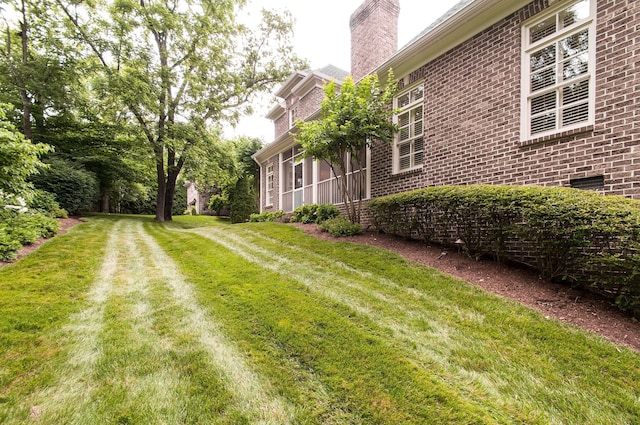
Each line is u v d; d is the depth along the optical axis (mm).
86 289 4141
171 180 18203
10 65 11734
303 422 1871
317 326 3061
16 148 5633
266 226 9414
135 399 2031
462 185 5172
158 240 8508
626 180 3688
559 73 4496
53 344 2682
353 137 6594
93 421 1840
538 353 2541
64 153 14117
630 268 2826
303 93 13727
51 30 12773
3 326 2895
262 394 2115
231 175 18141
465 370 2357
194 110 15766
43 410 1920
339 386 2189
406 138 7188
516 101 4922
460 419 1885
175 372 2340
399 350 2619
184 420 1865
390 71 6492
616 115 3807
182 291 4180
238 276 4781
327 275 4633
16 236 6000
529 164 4699
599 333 2762
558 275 3682
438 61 6258
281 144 13141
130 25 13352
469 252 4797
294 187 12516
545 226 3480
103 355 2539
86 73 13508
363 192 8391
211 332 2992
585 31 4242
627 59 3734
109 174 15766
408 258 5043
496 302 3400
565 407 1978
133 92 13195
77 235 8070
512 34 5004
